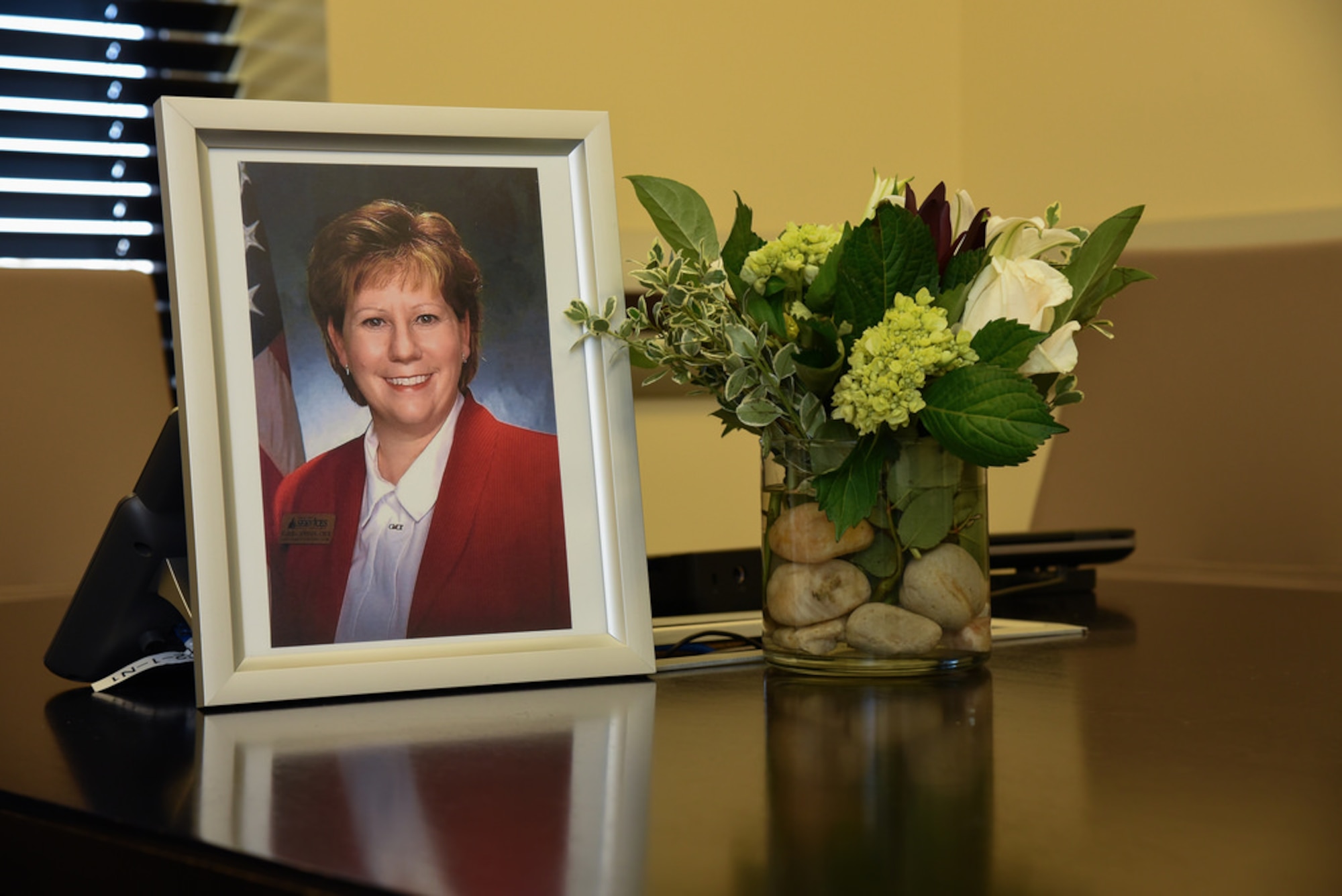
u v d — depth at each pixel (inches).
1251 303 66.0
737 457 94.3
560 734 25.1
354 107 31.7
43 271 60.3
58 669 32.1
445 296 31.9
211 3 82.6
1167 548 65.9
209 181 30.3
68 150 80.7
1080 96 97.3
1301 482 62.8
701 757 22.9
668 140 90.3
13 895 21.1
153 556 31.3
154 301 63.2
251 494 29.5
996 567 49.2
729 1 92.7
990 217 32.3
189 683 32.7
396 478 30.8
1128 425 68.4
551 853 17.1
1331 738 24.2
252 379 30.0
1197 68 89.9
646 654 31.5
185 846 18.2
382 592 30.0
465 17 80.5
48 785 21.4
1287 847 17.1
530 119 33.1
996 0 103.0
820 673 31.5
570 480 32.1
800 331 31.1
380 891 15.7
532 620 31.1
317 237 31.1
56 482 57.9
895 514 30.6
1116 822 18.4
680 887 15.5
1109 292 32.5
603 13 86.7
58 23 79.7
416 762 22.7
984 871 16.1
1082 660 34.4
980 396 28.3
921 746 23.7
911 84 103.1
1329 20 82.5
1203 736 24.4
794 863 16.5
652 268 32.0
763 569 32.6
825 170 98.7
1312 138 83.7
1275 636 38.8
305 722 26.6
